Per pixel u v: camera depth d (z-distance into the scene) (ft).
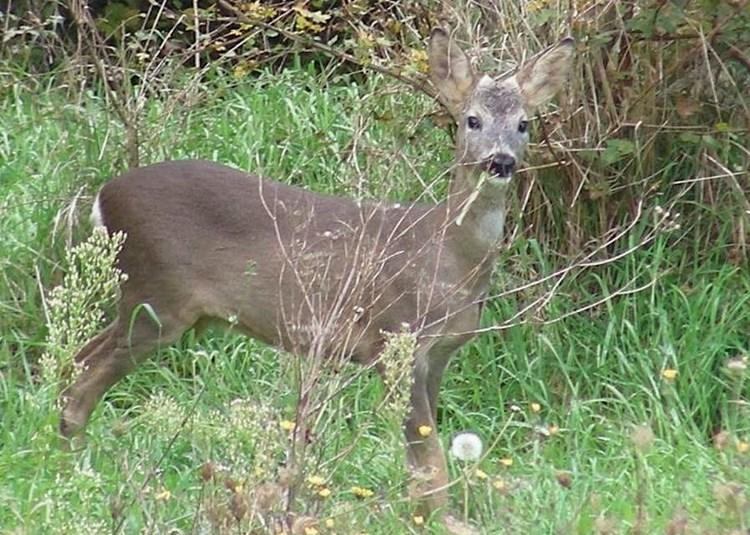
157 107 43.32
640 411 36.37
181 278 35.22
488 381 37.99
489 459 34.60
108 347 35.63
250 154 43.21
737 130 39.63
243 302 35.04
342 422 33.81
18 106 45.11
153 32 42.86
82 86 43.98
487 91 34.63
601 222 40.09
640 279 39.32
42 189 41.29
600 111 39.99
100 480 29.91
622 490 32.48
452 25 40.86
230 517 26.11
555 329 38.75
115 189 35.73
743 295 39.11
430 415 33.53
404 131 41.47
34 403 33.58
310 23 40.78
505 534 30.07
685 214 40.42
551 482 32.55
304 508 27.48
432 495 31.89
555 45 36.29
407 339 29.04
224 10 49.67
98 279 29.45
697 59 40.04
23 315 38.70
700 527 27.48
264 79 46.70
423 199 40.09
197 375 37.55
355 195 40.96
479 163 34.09
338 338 32.17
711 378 37.42
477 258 34.42
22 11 50.67
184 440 32.94
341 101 45.88
